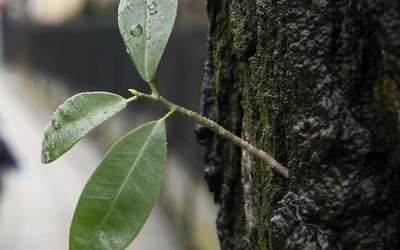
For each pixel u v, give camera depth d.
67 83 7.30
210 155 0.64
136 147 0.54
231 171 0.62
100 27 5.38
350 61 0.51
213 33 0.62
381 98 0.50
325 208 0.51
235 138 0.55
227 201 0.63
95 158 4.52
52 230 2.75
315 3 0.52
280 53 0.53
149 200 0.54
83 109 0.55
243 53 0.57
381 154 0.50
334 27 0.51
